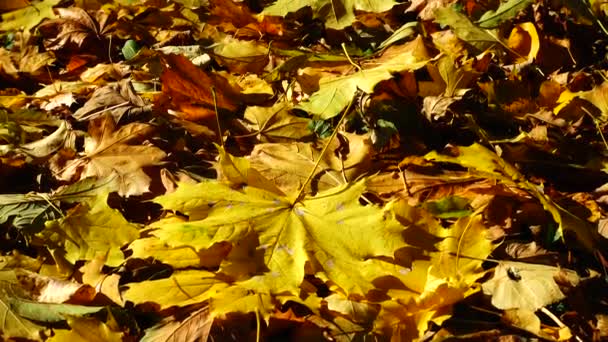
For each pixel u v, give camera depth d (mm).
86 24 1373
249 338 918
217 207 972
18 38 1354
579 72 1195
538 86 1186
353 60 1211
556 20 1279
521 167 1066
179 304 914
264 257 934
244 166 1012
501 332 916
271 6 1312
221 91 1168
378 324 910
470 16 1326
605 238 991
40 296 946
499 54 1236
